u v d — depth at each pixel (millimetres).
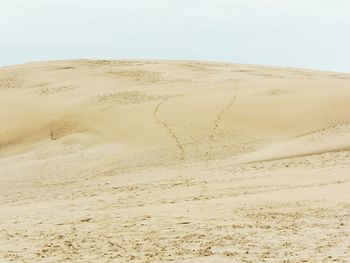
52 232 10086
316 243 8016
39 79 37844
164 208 11766
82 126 24969
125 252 8117
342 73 41438
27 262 7801
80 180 17672
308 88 25641
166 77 35719
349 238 8211
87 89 32625
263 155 18141
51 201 14609
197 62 47125
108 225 10406
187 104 24984
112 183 16516
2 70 44312
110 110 26188
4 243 9305
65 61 47906
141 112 24766
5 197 16406
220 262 7203
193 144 20453
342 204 10680
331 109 22094
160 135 21703
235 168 16750
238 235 8781
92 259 7781
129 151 20641
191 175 16406
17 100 31422
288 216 10008
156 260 7492
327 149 18016
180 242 8555
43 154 22234
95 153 21000
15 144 25359
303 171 15242
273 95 24859
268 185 13758
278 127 21266
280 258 7262
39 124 26938
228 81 32156
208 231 9227
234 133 21188
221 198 12508
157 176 16828
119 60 48156
